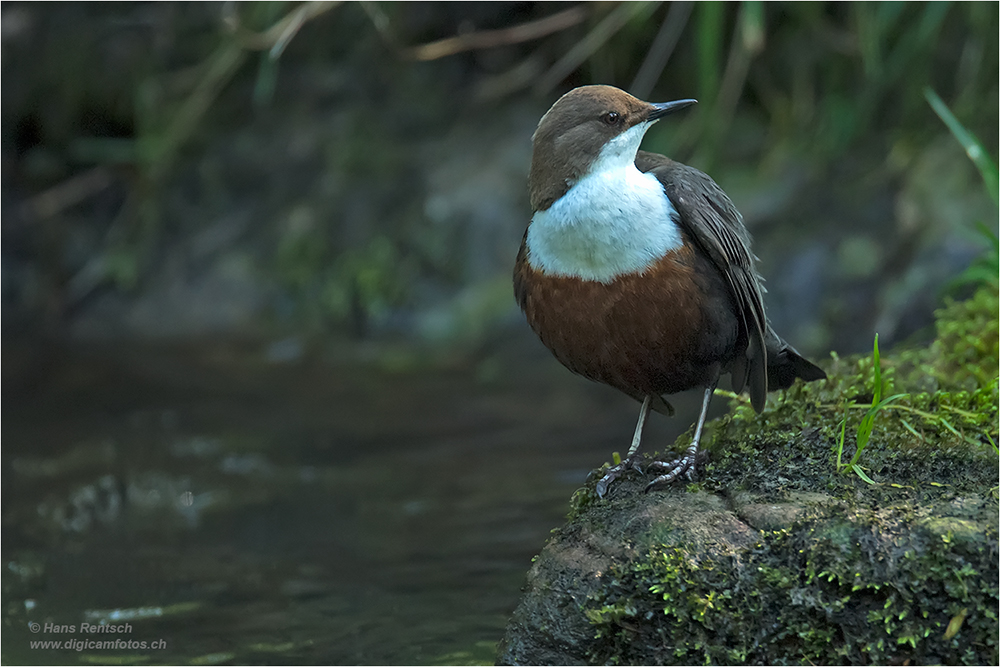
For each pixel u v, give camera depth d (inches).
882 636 183.3
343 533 324.5
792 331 470.6
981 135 478.0
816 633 185.8
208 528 337.7
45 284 630.5
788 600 187.8
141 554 318.3
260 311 588.1
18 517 352.5
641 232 212.7
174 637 262.2
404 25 589.9
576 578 203.5
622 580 196.9
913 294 438.3
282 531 330.6
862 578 184.2
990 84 483.8
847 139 511.5
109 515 354.0
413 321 555.8
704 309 218.2
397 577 290.2
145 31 631.8
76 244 636.1
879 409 203.0
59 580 302.2
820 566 187.6
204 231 617.9
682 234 217.2
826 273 473.4
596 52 553.6
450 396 463.8
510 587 278.7
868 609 184.5
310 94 624.1
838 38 523.2
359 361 528.1
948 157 478.0
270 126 627.2
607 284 215.6
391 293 564.4
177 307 601.6
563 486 345.4
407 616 265.6
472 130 597.6
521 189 561.6
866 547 186.5
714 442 236.2
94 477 383.6
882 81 506.9
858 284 465.1
